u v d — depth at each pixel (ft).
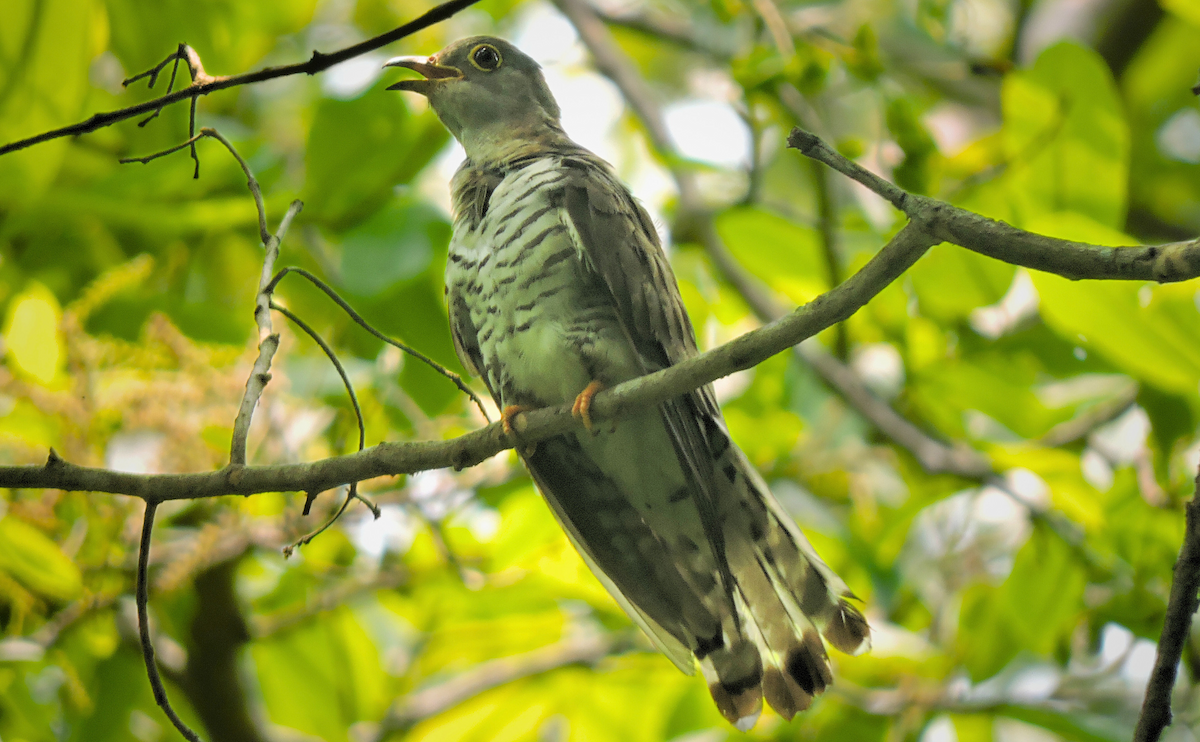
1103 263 13.57
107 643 29.37
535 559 31.30
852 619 22.08
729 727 33.17
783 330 16.40
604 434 23.93
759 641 22.85
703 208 36.55
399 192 31.58
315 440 29.27
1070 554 30.89
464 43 30.17
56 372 25.49
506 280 24.52
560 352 24.14
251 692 35.45
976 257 30.07
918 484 34.83
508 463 30.86
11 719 29.73
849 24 41.27
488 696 34.37
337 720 33.86
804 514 35.17
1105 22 44.04
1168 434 28.81
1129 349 26.27
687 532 24.30
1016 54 45.19
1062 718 31.01
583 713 34.78
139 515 27.09
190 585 29.55
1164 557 29.12
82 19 29.07
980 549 37.19
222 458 26.91
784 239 32.48
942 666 32.27
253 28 35.70
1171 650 16.21
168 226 29.91
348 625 34.65
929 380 32.83
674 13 47.32
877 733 32.27
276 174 31.63
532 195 24.79
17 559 25.25
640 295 24.07
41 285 27.84
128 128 33.73
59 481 17.71
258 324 18.60
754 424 35.37
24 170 28.86
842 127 39.83
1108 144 28.07
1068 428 33.83
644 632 24.08
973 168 33.53
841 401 35.60
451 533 32.30
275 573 35.09
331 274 31.50
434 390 31.35
